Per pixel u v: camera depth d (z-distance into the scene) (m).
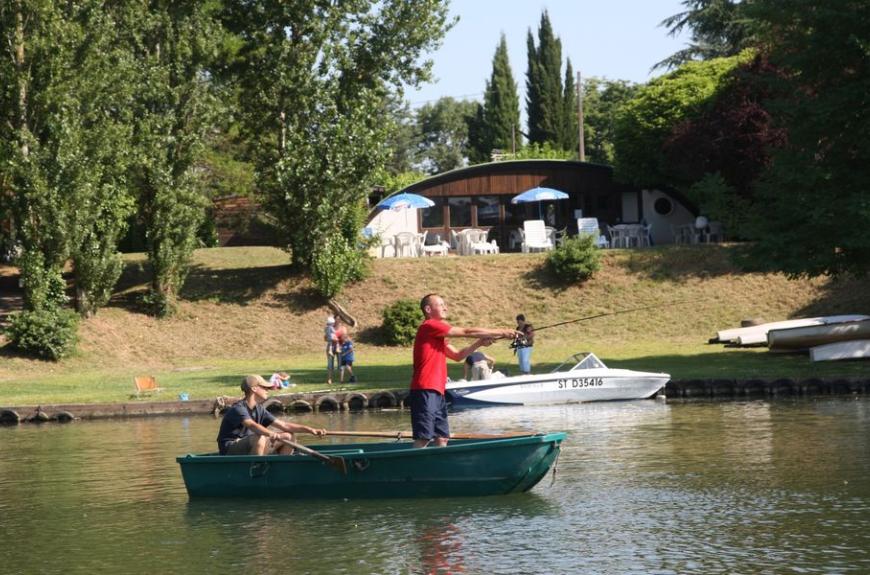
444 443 15.61
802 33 31.67
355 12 46.03
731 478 15.82
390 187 73.62
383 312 44.94
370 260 48.41
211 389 31.84
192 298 46.81
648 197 55.25
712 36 64.81
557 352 40.09
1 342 40.41
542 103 93.00
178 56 43.84
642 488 15.30
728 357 35.66
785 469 16.38
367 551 12.25
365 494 15.39
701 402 27.55
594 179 55.66
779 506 13.77
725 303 44.75
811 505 13.77
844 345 33.06
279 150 46.75
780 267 31.05
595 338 43.41
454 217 55.56
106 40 40.66
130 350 42.16
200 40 43.56
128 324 44.00
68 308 43.59
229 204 63.06
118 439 23.73
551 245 50.97
